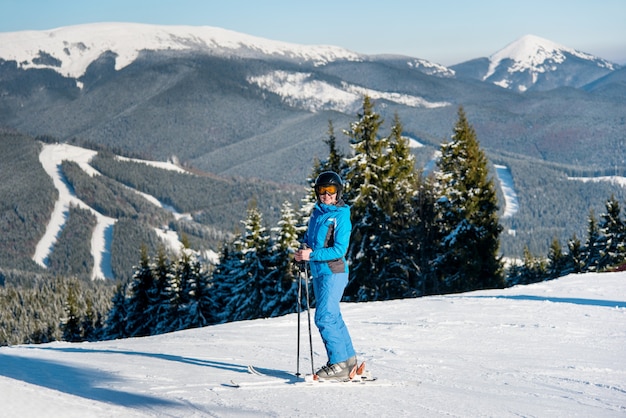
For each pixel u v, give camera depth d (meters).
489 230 35.31
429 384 5.97
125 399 4.54
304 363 6.94
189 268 48.03
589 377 6.63
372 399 5.00
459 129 35.81
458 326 10.52
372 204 34.34
